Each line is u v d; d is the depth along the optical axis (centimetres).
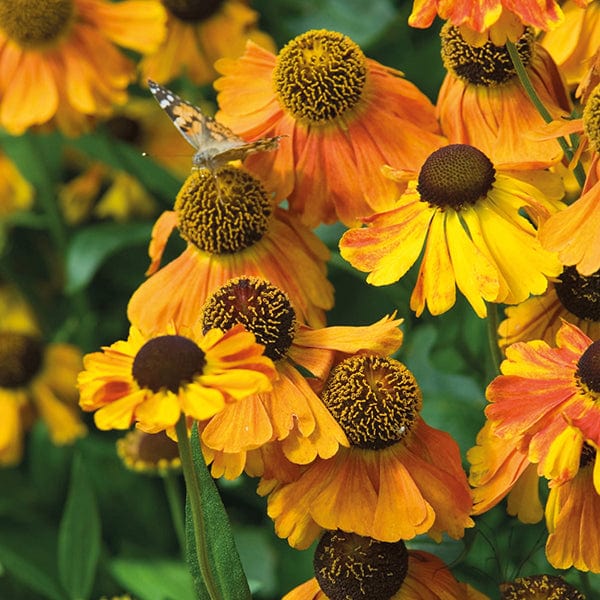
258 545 69
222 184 57
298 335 53
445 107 58
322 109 57
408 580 52
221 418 51
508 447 51
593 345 50
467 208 53
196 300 57
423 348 67
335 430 51
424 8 51
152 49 69
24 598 72
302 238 58
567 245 51
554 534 50
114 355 49
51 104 67
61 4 68
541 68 57
